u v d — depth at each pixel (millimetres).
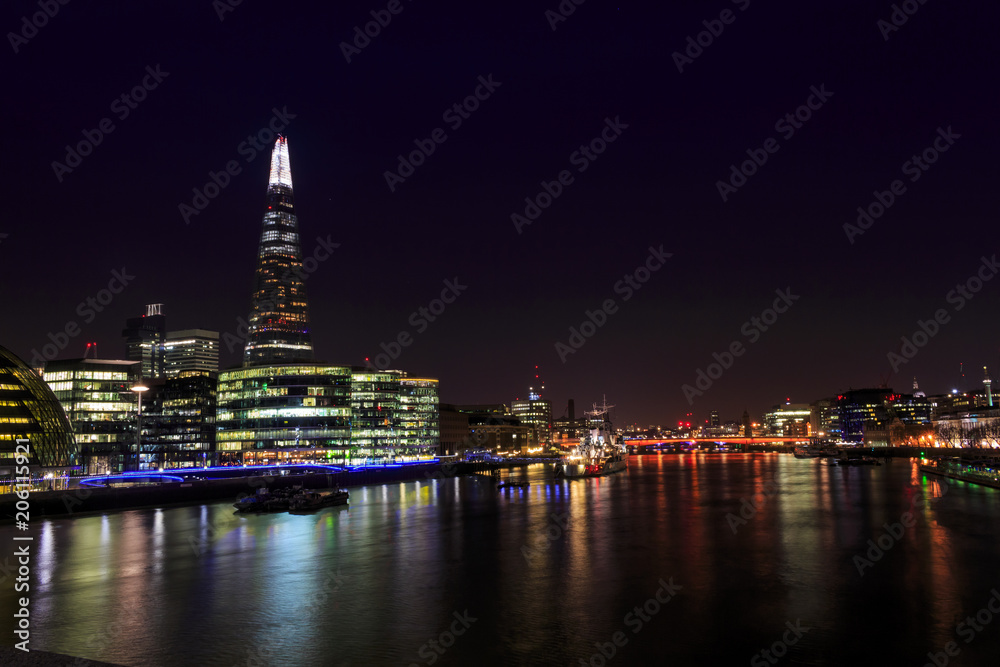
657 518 121062
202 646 52781
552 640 53344
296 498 142625
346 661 49438
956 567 75875
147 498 147875
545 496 169375
